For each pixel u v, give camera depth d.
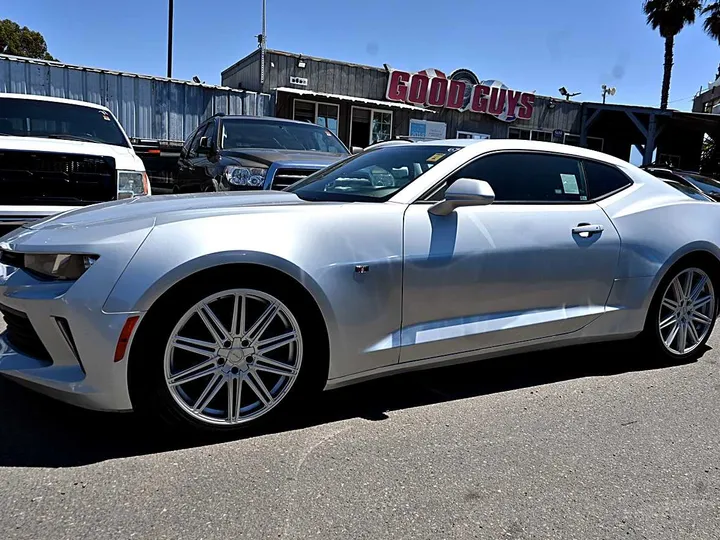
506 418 2.90
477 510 2.09
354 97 16.25
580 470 2.40
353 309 2.67
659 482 2.33
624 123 21.02
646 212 3.58
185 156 7.95
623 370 3.67
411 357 2.88
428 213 2.91
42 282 2.36
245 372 2.55
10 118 6.23
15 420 2.65
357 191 3.14
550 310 3.24
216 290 2.42
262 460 2.38
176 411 2.41
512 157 3.28
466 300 2.97
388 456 2.46
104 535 1.87
